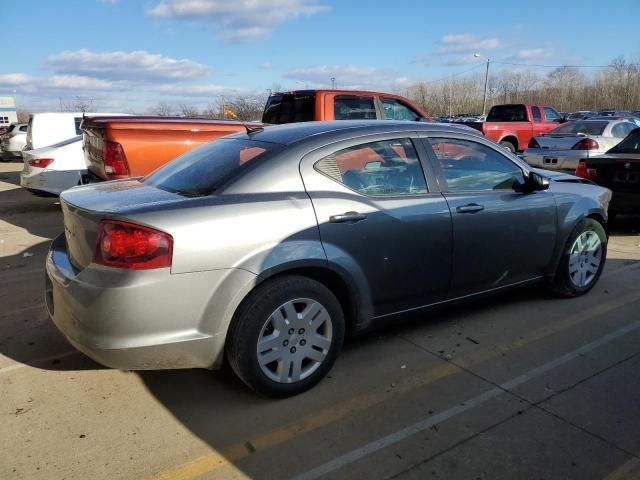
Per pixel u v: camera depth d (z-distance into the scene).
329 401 3.22
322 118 8.36
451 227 3.81
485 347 3.91
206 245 2.87
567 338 4.04
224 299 2.92
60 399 3.25
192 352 2.93
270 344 3.11
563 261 4.69
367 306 3.53
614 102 72.94
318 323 3.27
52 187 9.52
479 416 3.04
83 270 2.90
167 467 2.65
